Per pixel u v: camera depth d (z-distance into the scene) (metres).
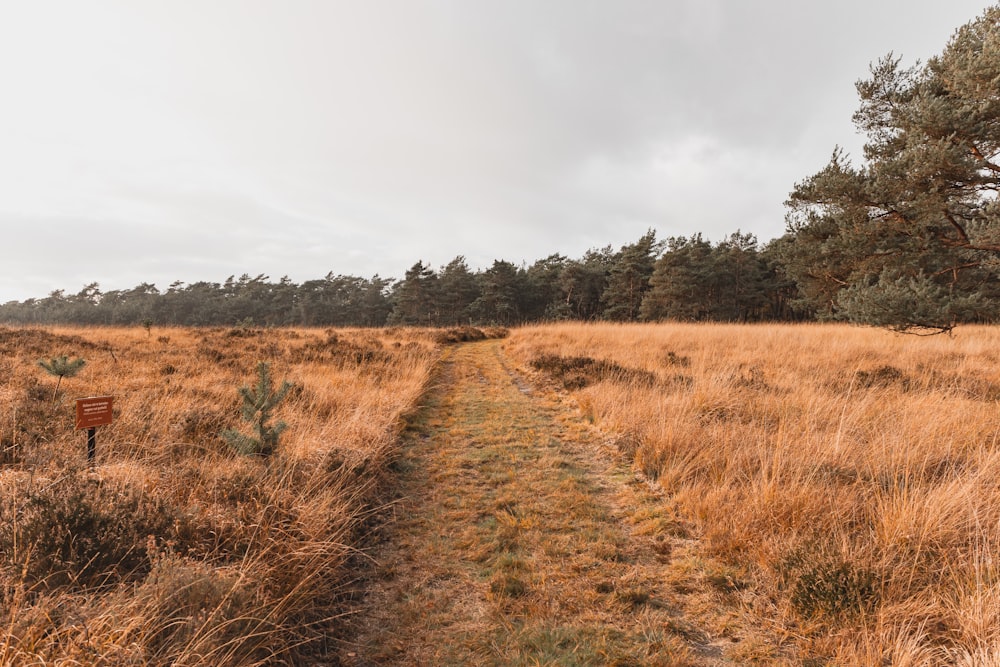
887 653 2.25
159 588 2.10
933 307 9.42
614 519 4.00
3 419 4.61
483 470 5.19
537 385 10.20
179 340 15.34
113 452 4.10
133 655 1.71
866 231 11.09
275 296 86.88
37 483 2.86
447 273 67.50
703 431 5.43
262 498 3.20
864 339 14.17
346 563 3.27
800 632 2.53
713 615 2.72
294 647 2.37
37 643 1.67
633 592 2.92
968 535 3.01
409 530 3.80
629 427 6.16
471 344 21.84
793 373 8.99
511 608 2.77
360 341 16.78
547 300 66.12
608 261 72.00
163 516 2.77
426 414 7.77
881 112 12.51
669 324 22.30
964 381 7.53
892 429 4.98
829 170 11.69
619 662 2.32
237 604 2.20
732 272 47.88
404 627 2.63
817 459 4.33
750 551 3.28
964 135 9.61
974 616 2.31
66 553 2.25
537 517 4.00
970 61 9.39
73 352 10.23
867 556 2.92
